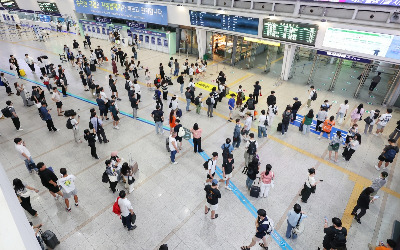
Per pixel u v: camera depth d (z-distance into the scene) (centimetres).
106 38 2947
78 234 740
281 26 1673
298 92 1739
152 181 939
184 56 2456
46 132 1218
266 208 848
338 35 1514
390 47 1369
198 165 1027
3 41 2717
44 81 1558
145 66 2128
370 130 1279
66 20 3164
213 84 1836
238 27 1892
